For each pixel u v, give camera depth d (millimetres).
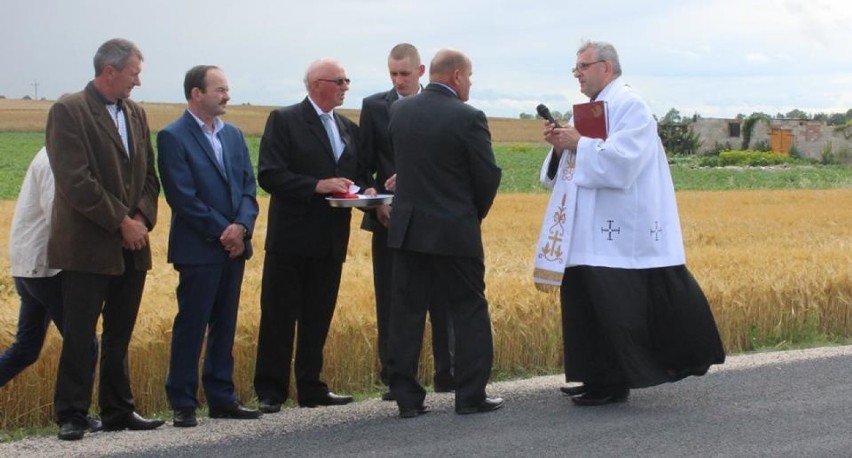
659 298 7262
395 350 6988
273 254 7488
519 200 33719
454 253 6852
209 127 7113
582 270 7207
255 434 6504
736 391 7480
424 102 6980
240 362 8031
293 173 7445
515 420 6734
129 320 6789
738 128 76875
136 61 6582
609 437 6199
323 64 7539
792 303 10742
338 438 6332
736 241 19906
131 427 6789
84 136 6395
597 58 7230
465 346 6973
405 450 5977
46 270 6719
